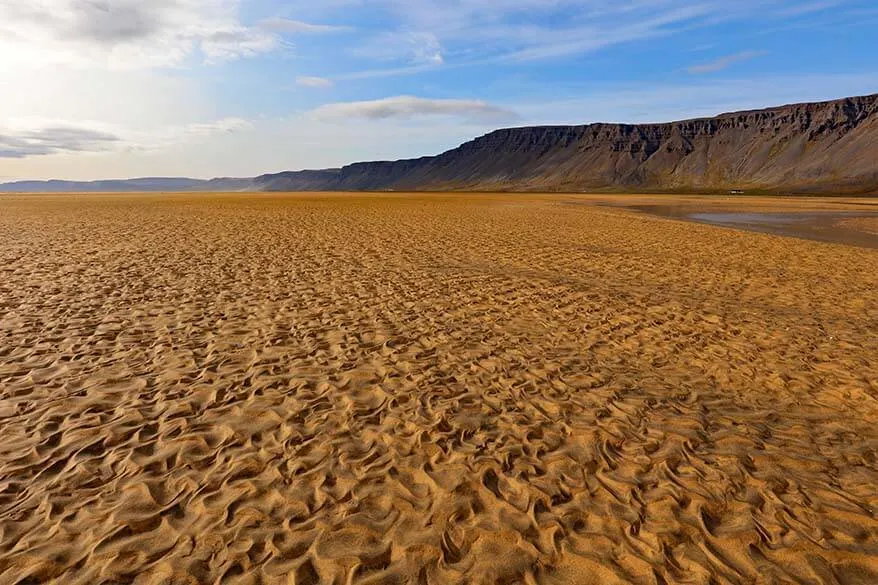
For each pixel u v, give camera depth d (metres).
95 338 8.12
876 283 13.40
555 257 17.19
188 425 5.46
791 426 5.67
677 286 12.85
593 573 3.52
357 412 5.84
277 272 13.82
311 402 6.07
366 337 8.51
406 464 4.82
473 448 5.11
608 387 6.66
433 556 3.65
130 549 3.66
